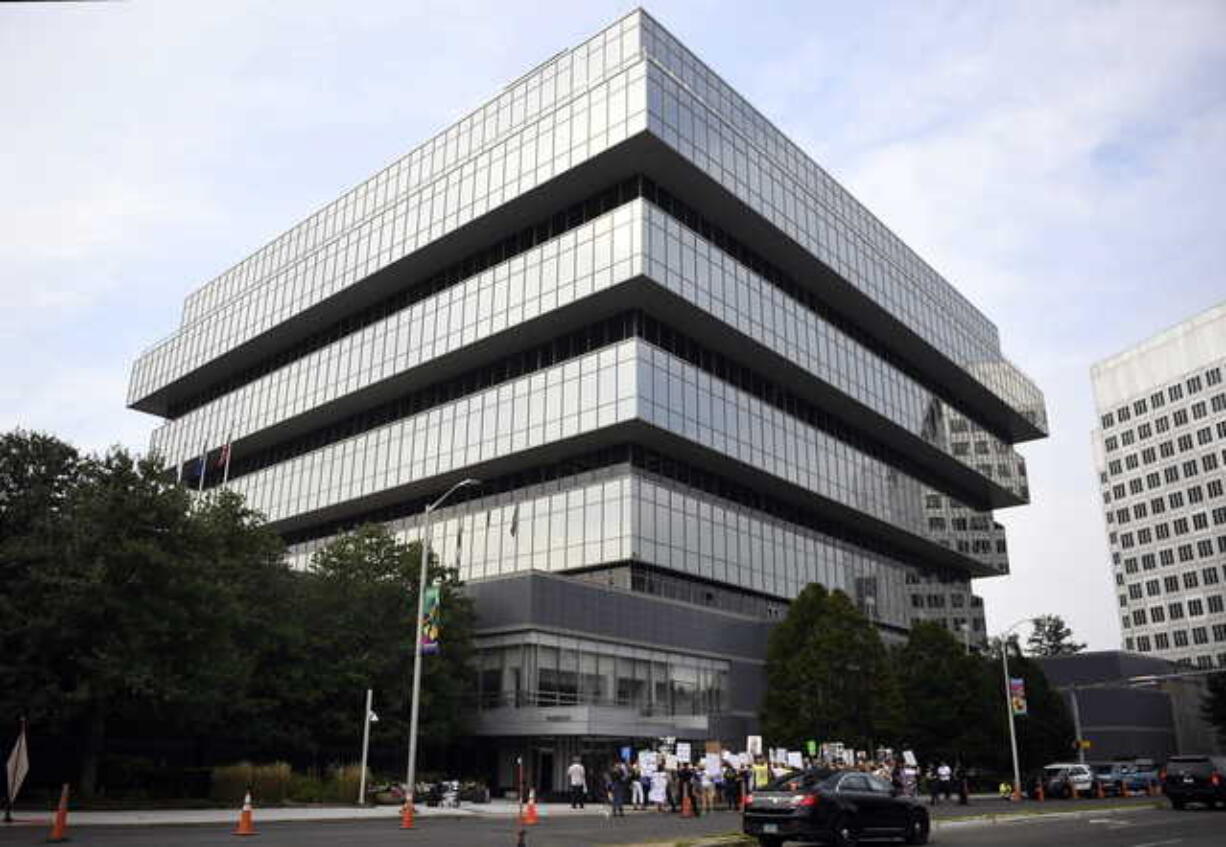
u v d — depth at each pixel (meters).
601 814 34.22
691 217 65.25
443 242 69.62
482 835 22.34
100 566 29.77
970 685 57.72
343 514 78.62
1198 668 110.19
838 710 51.00
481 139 73.69
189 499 34.22
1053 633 158.75
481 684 49.78
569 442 60.59
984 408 101.19
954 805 42.22
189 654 32.44
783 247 70.38
